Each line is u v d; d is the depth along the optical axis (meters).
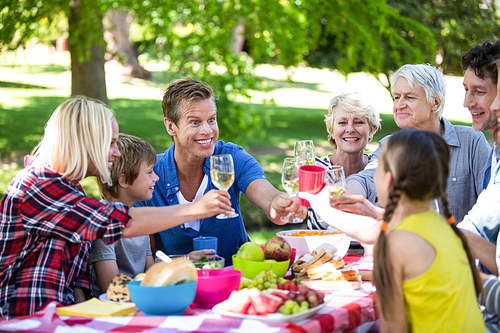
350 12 7.53
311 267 2.04
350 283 1.95
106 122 1.99
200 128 2.48
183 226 2.62
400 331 1.57
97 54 9.25
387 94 23.98
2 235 1.90
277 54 7.55
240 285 1.89
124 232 1.90
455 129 2.84
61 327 1.55
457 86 25.77
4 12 7.54
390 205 1.57
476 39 11.98
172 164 2.67
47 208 1.89
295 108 20.86
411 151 1.58
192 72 7.36
